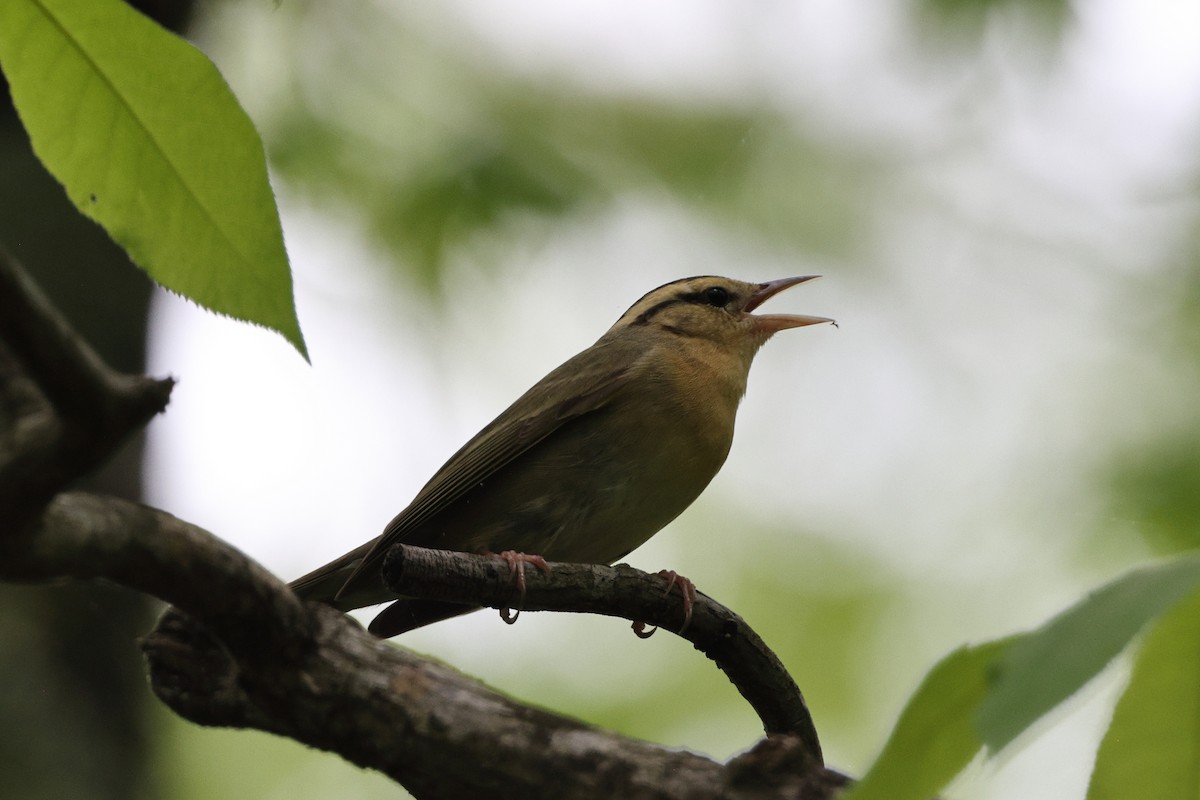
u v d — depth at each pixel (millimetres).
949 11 12609
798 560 14031
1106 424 13562
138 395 3635
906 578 13766
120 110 3605
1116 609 2270
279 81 13234
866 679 13344
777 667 6824
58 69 3531
